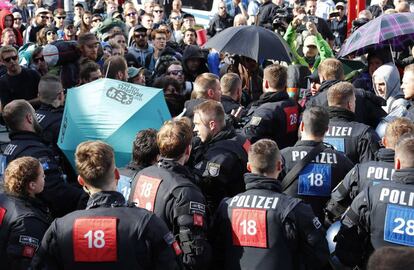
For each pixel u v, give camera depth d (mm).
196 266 4145
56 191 5215
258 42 7730
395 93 6699
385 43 7762
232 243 4281
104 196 3877
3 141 8383
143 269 3783
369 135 5355
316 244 4133
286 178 4953
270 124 6012
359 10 12727
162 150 4473
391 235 4184
